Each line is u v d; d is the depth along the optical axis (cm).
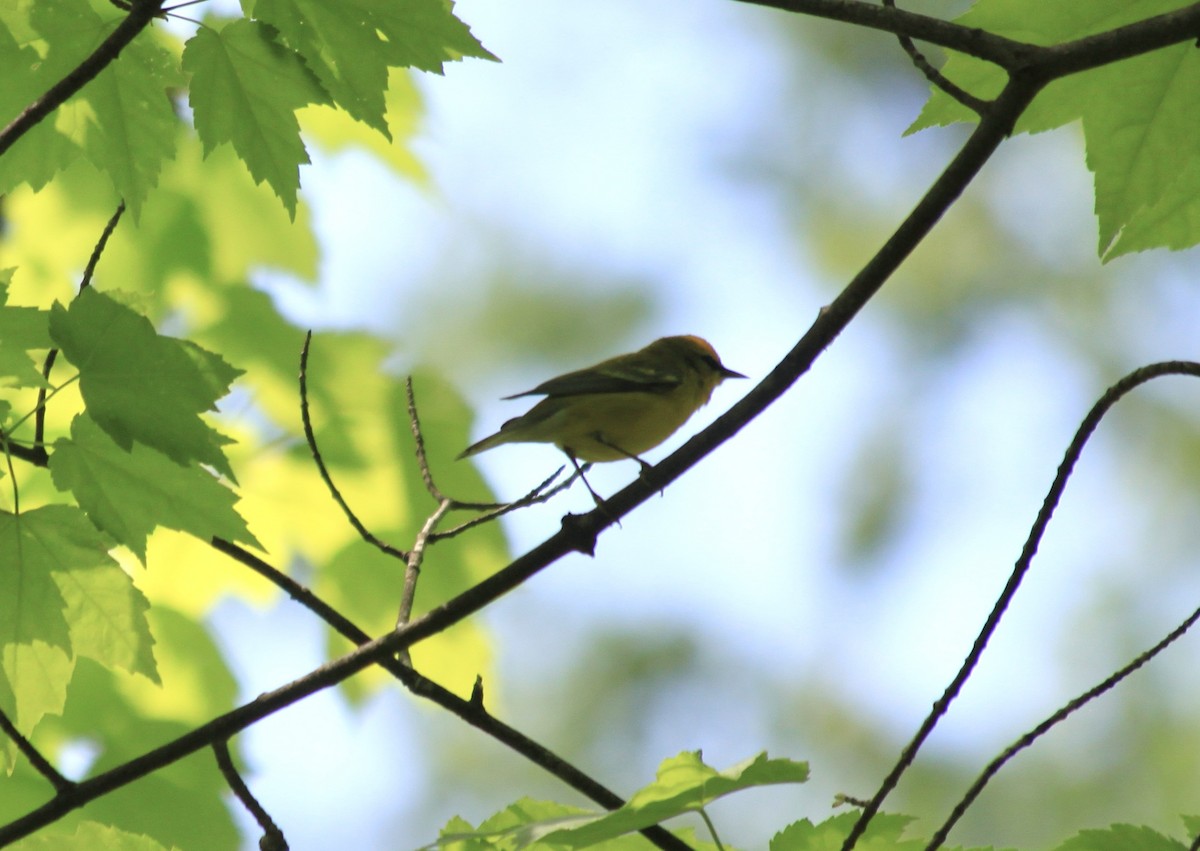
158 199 1201
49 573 719
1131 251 764
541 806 668
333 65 754
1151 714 1759
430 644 1133
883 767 1792
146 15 685
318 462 848
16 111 768
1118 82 721
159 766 748
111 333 684
